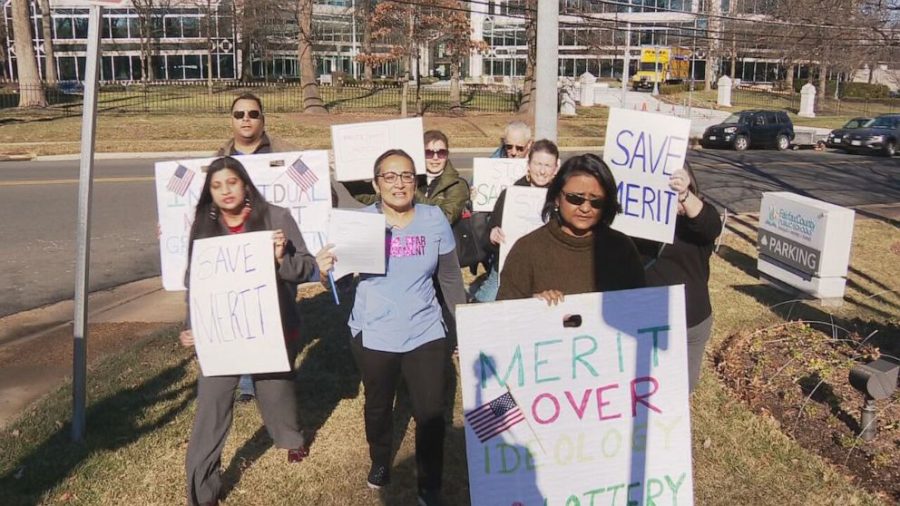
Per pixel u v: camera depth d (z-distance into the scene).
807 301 8.49
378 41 37.88
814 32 13.79
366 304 3.80
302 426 4.78
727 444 4.65
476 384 2.91
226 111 30.25
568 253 3.26
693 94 53.59
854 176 20.81
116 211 12.62
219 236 3.74
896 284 9.84
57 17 57.75
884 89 58.19
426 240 3.79
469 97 39.81
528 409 2.95
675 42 58.44
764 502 4.04
